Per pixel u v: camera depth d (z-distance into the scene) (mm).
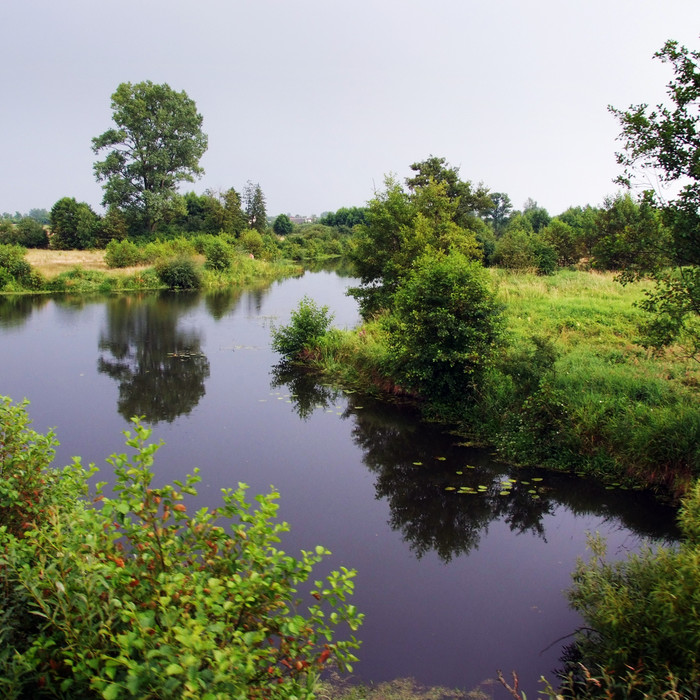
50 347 17594
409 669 4430
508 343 10750
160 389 12984
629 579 4562
